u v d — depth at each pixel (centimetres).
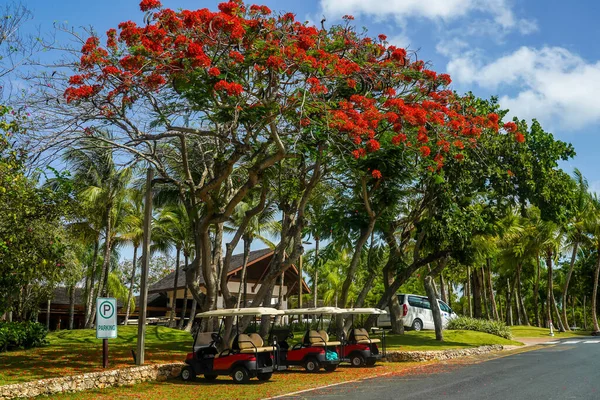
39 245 1484
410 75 1662
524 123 2116
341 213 1959
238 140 1491
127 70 1352
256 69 1445
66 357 1555
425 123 1636
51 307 3862
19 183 1322
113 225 3052
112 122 1430
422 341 2209
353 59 1589
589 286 5212
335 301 5559
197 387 1235
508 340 2570
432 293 2298
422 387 1121
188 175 1631
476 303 3634
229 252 1794
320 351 1513
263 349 1338
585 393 990
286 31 1459
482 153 2027
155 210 3181
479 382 1170
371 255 2183
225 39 1377
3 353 1667
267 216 3041
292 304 5306
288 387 1214
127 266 5159
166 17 1348
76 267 2339
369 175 1728
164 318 3994
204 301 1730
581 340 2956
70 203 1548
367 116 1520
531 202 2138
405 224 2377
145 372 1320
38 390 1095
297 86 1467
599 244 4031
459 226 1994
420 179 2002
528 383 1134
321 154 1655
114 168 2598
